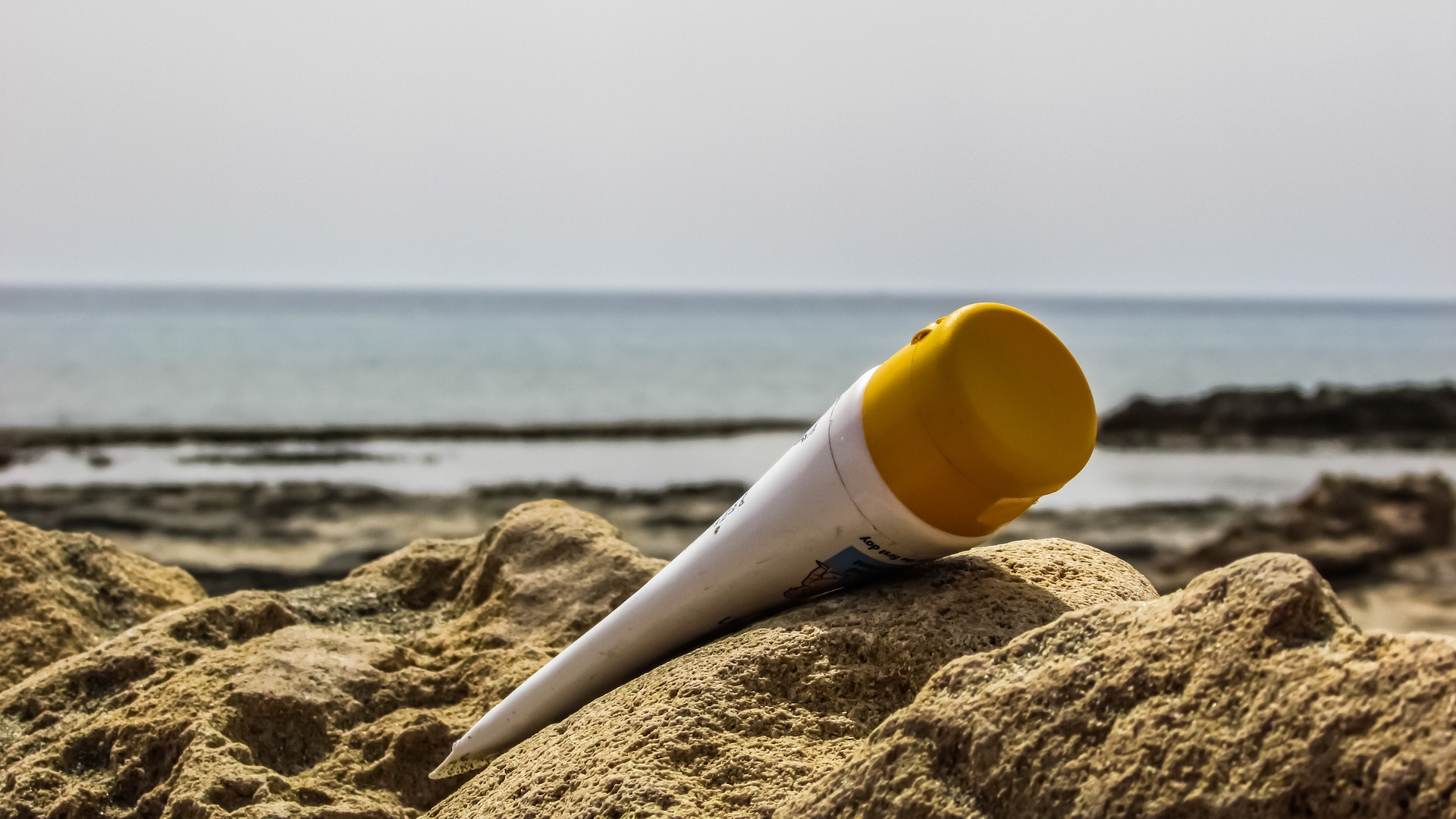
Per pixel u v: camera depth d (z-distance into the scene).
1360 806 1.30
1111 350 71.38
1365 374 57.53
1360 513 14.91
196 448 25.03
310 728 2.67
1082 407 2.01
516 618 3.21
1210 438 28.89
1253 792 1.36
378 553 15.11
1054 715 1.55
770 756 1.89
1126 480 22.67
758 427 30.59
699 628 2.36
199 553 14.96
